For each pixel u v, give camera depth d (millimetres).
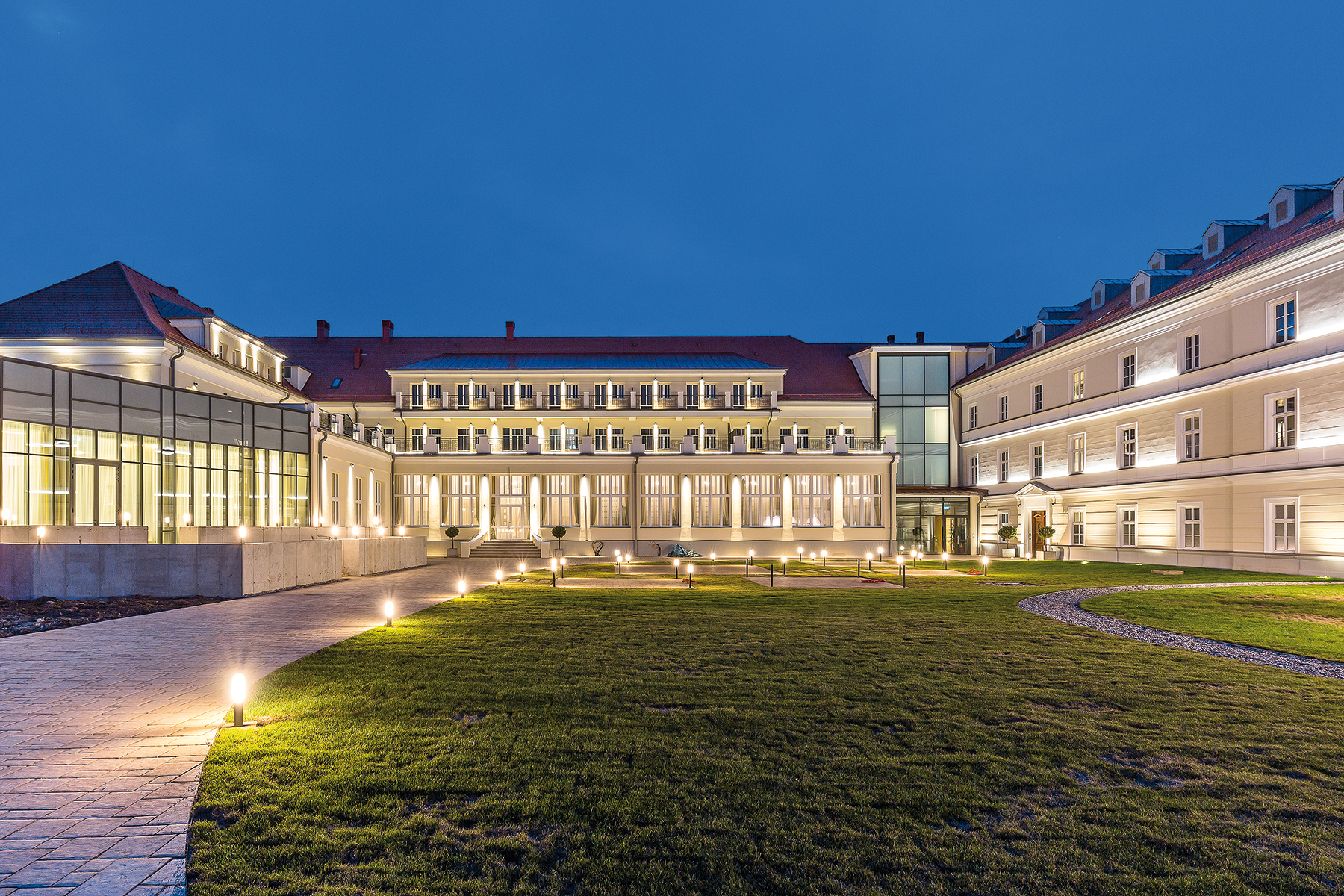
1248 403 25656
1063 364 36688
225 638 11672
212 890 3992
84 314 28766
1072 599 17406
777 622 13445
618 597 17766
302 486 30922
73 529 19906
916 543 44406
